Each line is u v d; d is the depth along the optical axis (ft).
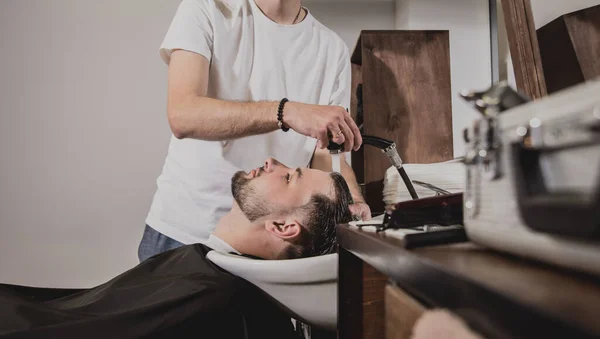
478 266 1.24
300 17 5.09
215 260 3.34
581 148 1.06
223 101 3.97
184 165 4.69
